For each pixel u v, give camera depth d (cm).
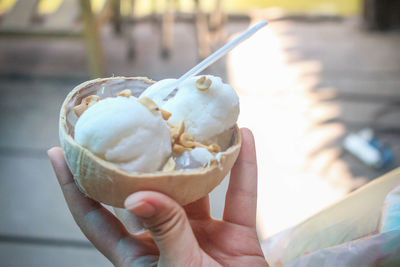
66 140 28
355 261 32
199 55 116
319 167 85
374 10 128
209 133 31
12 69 113
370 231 36
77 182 30
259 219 75
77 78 111
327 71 112
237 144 31
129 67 114
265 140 91
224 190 80
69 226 75
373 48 122
